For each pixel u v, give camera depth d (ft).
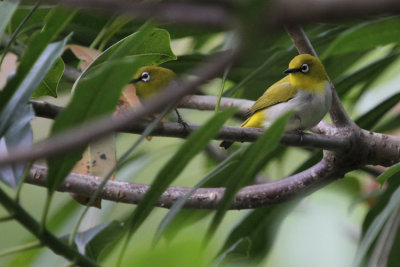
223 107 27.25
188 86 4.70
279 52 26.07
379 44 12.69
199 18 3.96
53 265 24.27
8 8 15.21
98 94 11.02
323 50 28.89
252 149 12.67
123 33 27.04
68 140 4.76
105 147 19.54
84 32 27.37
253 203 20.76
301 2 3.78
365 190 29.68
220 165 16.62
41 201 32.14
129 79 11.09
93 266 12.66
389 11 3.74
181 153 12.73
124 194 19.11
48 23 13.07
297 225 29.96
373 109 26.50
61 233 27.02
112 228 19.42
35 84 13.62
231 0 3.87
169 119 29.60
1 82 32.19
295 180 21.18
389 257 21.68
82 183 19.11
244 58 4.48
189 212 24.71
